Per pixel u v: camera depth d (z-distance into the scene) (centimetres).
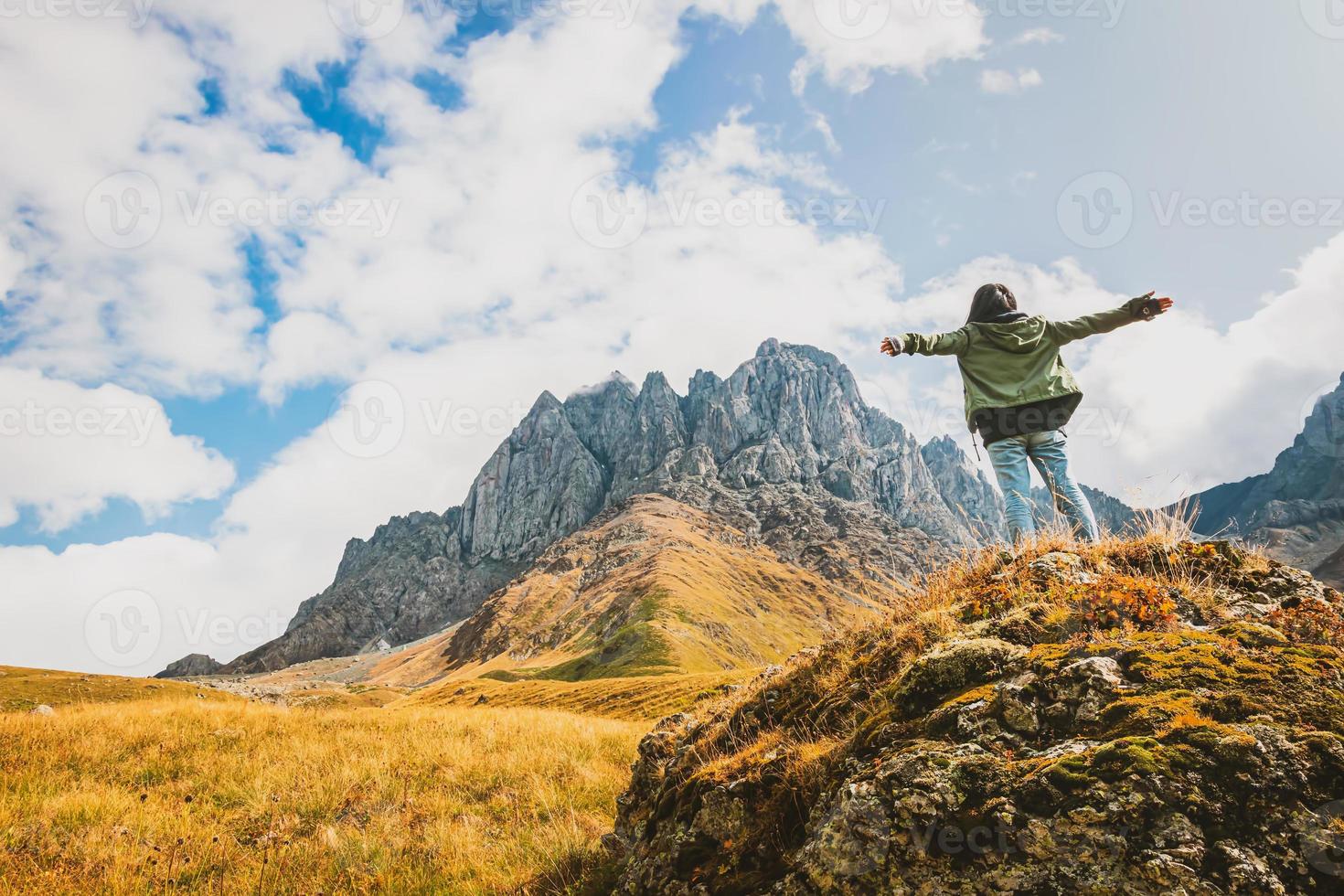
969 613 582
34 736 1464
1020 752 385
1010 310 687
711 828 511
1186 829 310
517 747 1526
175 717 1709
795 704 627
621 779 1328
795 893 385
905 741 427
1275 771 317
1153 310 634
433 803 1191
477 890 825
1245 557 554
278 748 1502
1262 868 293
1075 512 634
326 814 1152
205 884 893
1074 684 406
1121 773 334
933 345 662
